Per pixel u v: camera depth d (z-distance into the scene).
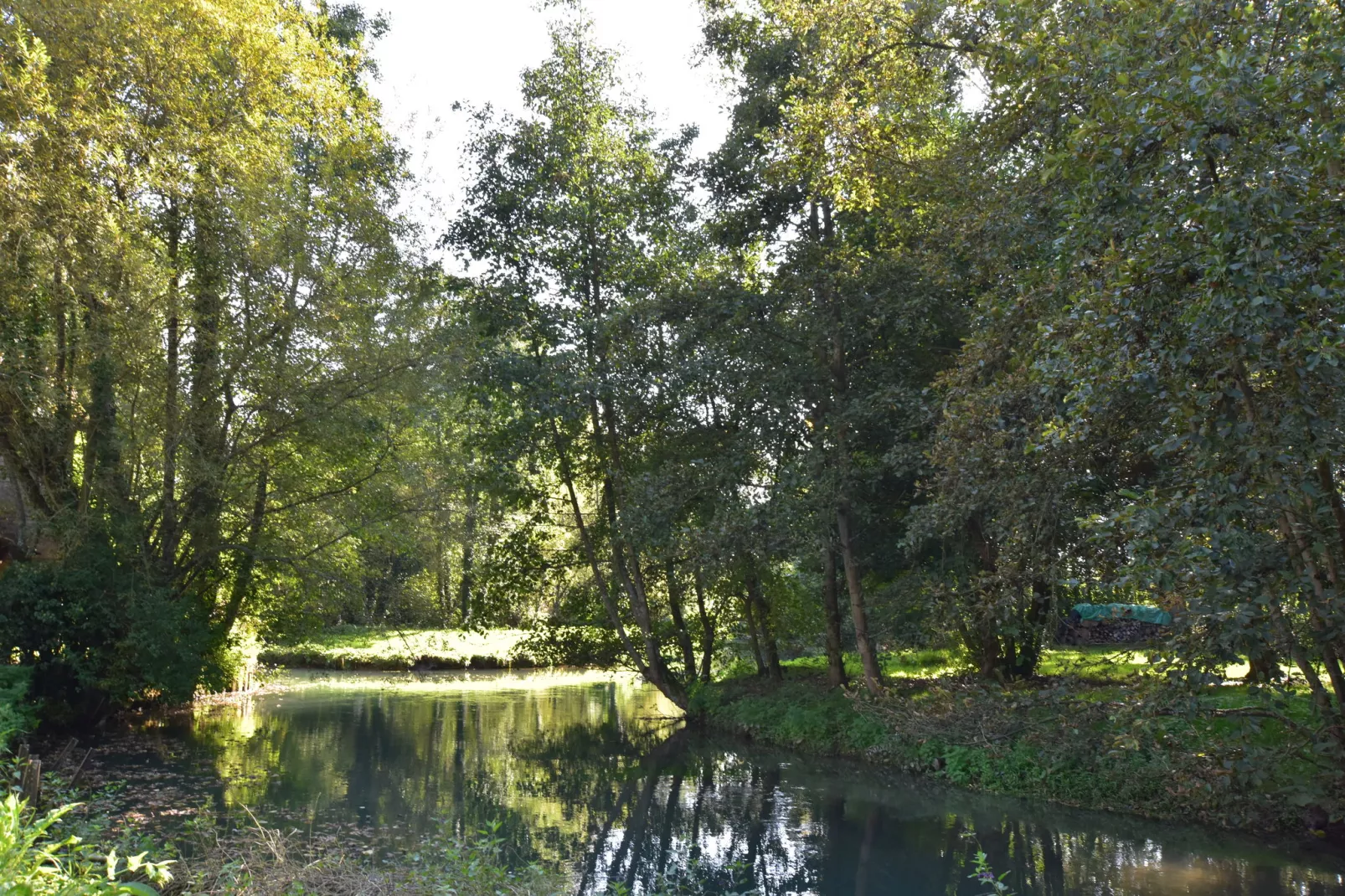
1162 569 7.07
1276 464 6.90
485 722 23.78
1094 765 13.54
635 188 22.81
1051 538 11.36
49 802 10.61
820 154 14.32
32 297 17.59
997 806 13.99
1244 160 6.38
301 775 15.88
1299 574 7.35
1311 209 6.30
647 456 22.88
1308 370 6.36
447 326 22.08
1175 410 6.86
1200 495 7.04
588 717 25.06
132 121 17.67
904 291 16.75
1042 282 10.02
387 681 33.31
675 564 22.41
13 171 15.25
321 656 37.00
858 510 17.97
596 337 21.89
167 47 18.12
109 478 19.38
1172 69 6.91
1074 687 12.92
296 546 23.06
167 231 20.75
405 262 22.22
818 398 18.34
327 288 20.97
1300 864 10.48
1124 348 6.94
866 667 18.55
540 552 24.44
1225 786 9.57
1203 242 6.48
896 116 14.06
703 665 26.38
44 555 20.42
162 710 23.31
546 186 22.58
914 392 16.06
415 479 23.52
